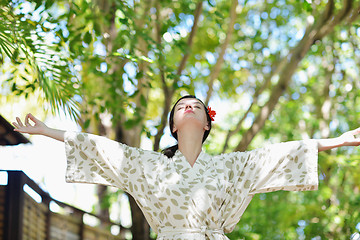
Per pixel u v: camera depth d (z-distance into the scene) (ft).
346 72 36.83
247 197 10.71
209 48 36.42
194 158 10.78
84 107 22.99
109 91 22.26
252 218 33.78
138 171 10.66
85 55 21.43
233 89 37.81
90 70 21.68
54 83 17.66
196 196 10.22
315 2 29.19
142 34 21.68
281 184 10.65
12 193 20.38
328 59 36.88
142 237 25.54
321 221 31.94
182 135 10.89
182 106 11.10
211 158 10.91
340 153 33.55
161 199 10.28
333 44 35.29
